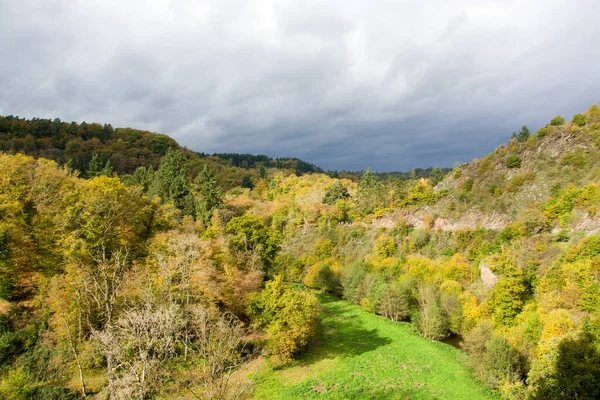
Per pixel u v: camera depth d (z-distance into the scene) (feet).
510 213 213.25
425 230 243.81
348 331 161.68
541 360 89.35
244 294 135.64
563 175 206.28
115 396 61.16
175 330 76.95
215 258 142.31
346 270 232.32
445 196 270.05
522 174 227.61
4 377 90.12
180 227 201.87
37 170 151.74
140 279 113.70
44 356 98.17
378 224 290.56
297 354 129.80
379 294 187.52
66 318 97.40
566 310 111.96
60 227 126.00
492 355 107.04
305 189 453.58
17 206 125.70
